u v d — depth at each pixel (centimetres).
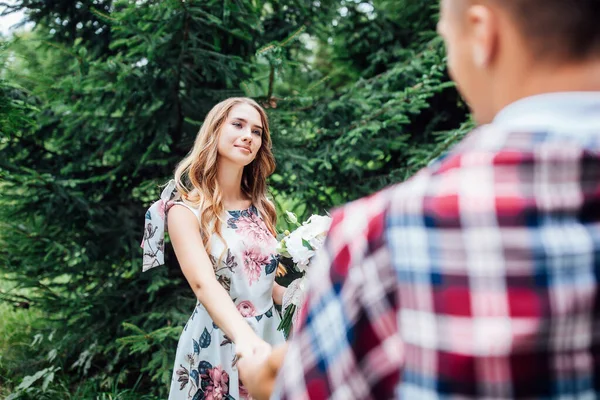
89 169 338
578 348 41
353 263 47
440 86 308
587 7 43
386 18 395
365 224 48
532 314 40
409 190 46
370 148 332
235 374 177
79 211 322
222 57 302
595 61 44
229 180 193
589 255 41
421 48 373
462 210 43
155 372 322
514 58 46
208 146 186
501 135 45
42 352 338
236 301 180
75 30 351
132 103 309
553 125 44
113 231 324
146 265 181
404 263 44
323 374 48
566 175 42
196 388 179
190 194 181
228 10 283
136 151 327
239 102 194
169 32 290
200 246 167
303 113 352
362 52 414
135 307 320
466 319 41
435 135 390
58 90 307
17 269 321
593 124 44
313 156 337
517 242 41
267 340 183
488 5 46
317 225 154
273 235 203
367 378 46
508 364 40
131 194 347
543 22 44
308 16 367
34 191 302
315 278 51
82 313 319
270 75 305
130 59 312
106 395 308
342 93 362
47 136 331
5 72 296
